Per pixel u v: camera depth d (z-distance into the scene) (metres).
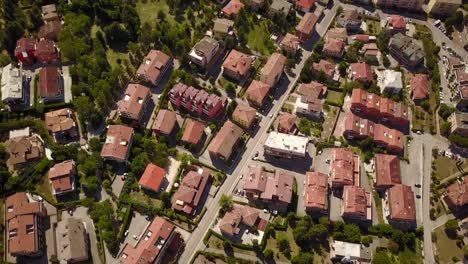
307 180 195.12
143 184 192.88
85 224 187.50
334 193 199.25
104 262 178.62
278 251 183.25
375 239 187.12
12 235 175.25
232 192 198.88
